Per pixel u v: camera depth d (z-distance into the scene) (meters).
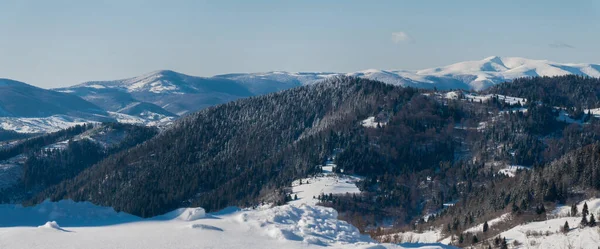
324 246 34.91
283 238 35.38
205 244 32.84
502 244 118.69
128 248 31.30
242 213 40.62
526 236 120.94
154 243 32.50
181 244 32.56
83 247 31.11
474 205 178.25
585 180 154.75
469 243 130.12
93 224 38.59
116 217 41.66
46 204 42.56
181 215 40.94
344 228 40.25
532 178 166.88
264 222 38.28
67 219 40.19
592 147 170.12
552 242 112.62
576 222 122.75
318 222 40.12
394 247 36.41
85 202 43.81
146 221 39.69
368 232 64.50
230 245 33.16
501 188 181.38
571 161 167.75
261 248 33.09
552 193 152.75
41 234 33.19
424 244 38.84
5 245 30.53
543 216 139.88
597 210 133.12
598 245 104.62
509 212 150.12
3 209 41.62
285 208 42.00
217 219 39.50
